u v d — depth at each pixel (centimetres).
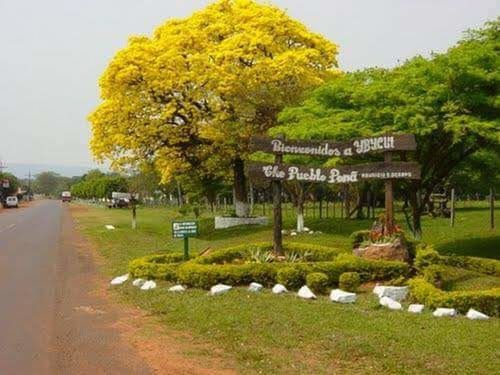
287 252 1480
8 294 1302
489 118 1494
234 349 817
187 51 2700
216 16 2744
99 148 2864
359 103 1717
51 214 5728
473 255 1770
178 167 2945
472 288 1185
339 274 1222
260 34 2555
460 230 2375
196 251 2005
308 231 2462
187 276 1252
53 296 1276
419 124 1438
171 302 1120
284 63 2472
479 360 739
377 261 1252
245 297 1121
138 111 2762
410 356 755
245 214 2934
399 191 2308
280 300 1090
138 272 1384
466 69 1435
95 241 2616
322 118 1753
